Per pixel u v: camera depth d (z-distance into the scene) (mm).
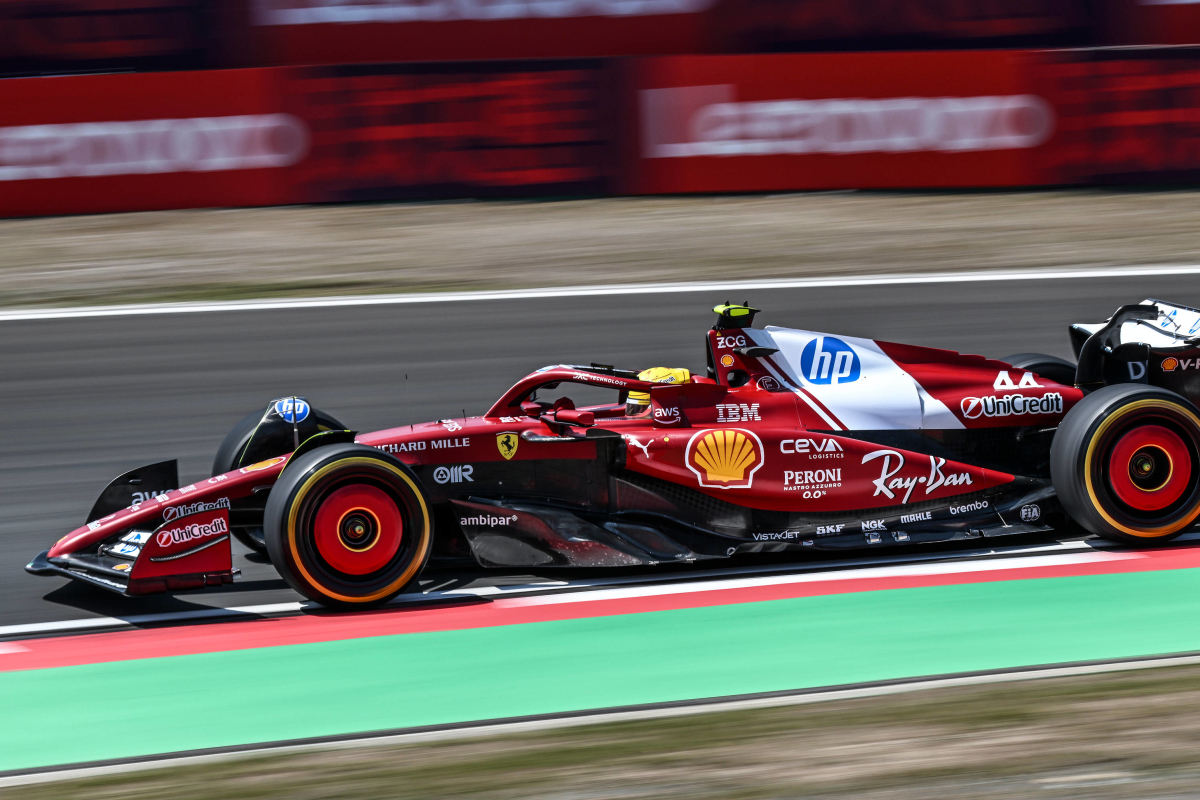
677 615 20234
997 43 66125
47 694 17484
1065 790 13938
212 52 62438
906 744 15203
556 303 44906
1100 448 22297
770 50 65938
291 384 36375
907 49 66062
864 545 22766
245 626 20172
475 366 37938
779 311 43250
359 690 17438
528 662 18344
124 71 61750
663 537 22469
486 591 21750
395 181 58094
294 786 14406
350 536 20406
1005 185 59562
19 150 55094
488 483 22375
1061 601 20375
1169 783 14016
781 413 23359
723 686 17312
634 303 44719
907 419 23562
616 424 23281
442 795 14109
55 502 27500
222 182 57094
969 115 58875
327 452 20344
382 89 57000
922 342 39438
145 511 21328
